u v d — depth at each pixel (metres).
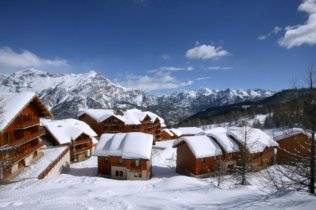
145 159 50.09
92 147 72.75
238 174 39.56
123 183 38.19
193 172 52.00
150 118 102.38
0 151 36.41
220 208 14.62
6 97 45.81
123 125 90.94
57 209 16.23
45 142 62.94
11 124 42.44
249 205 13.57
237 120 146.62
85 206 16.70
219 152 52.53
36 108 53.19
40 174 43.06
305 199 12.61
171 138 112.75
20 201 20.55
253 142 50.69
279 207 11.98
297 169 16.23
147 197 19.83
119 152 51.59
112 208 16.20
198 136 55.69
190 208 15.94
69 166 59.75
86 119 93.31
